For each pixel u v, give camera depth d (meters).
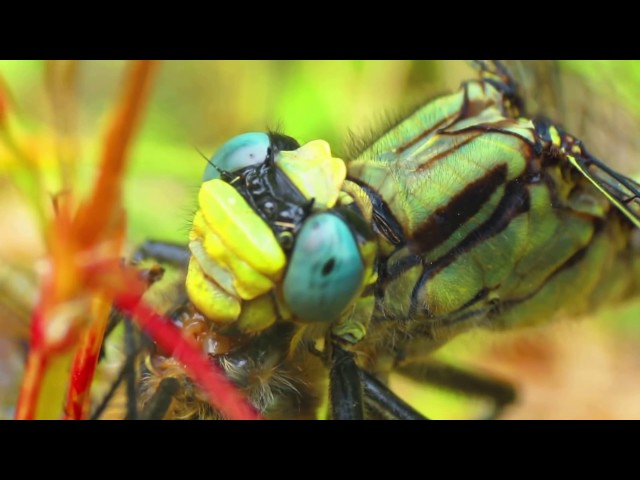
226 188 0.07
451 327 0.07
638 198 0.07
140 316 0.06
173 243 0.08
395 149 0.07
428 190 0.07
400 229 0.07
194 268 0.07
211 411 0.07
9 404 0.07
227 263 0.06
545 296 0.08
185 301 0.07
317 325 0.07
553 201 0.07
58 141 0.06
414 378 0.08
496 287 0.07
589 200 0.08
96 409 0.07
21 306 0.07
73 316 0.06
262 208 0.07
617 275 0.08
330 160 0.07
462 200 0.07
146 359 0.07
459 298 0.07
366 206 0.07
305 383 0.07
